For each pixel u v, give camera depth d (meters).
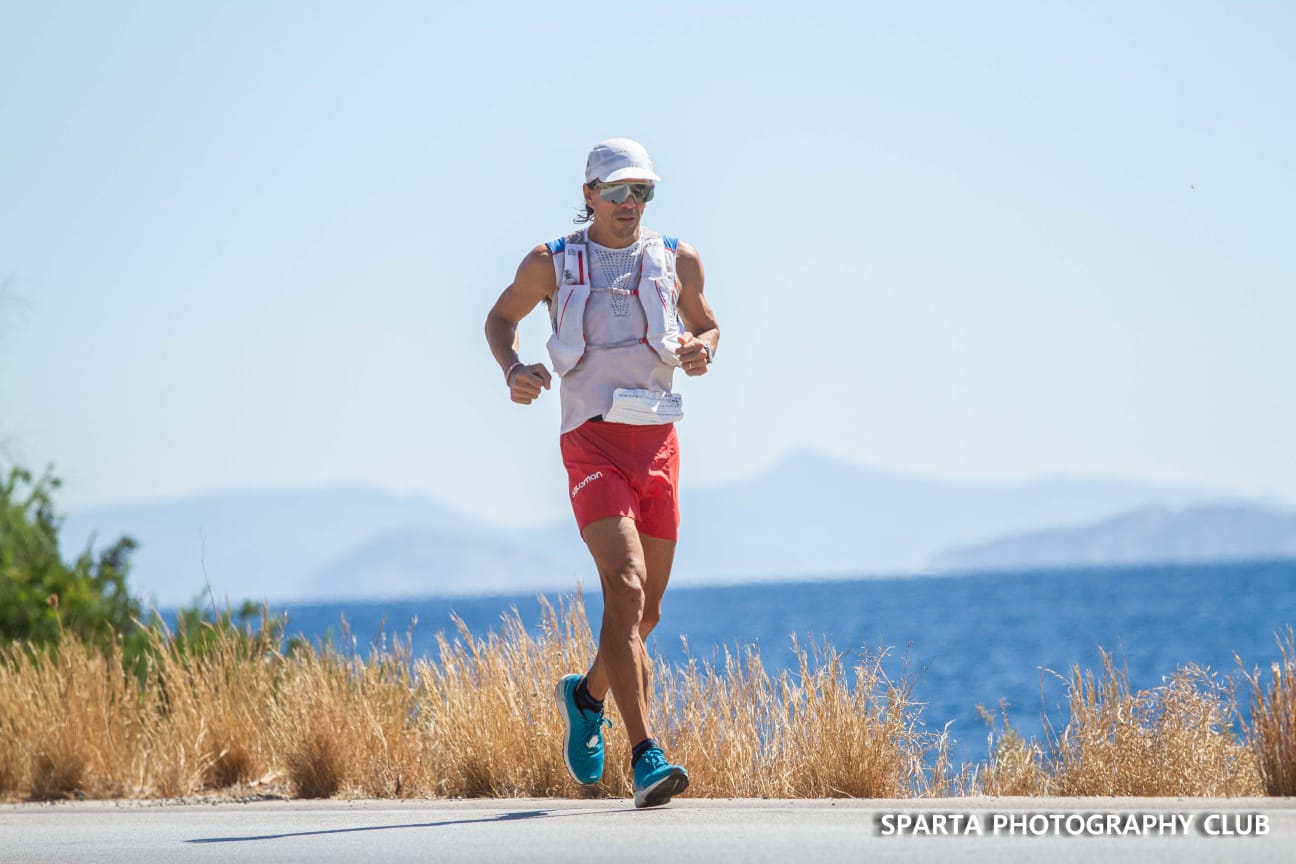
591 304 17.14
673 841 12.88
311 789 20.61
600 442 16.84
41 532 42.88
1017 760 20.89
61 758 21.95
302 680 22.56
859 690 20.06
